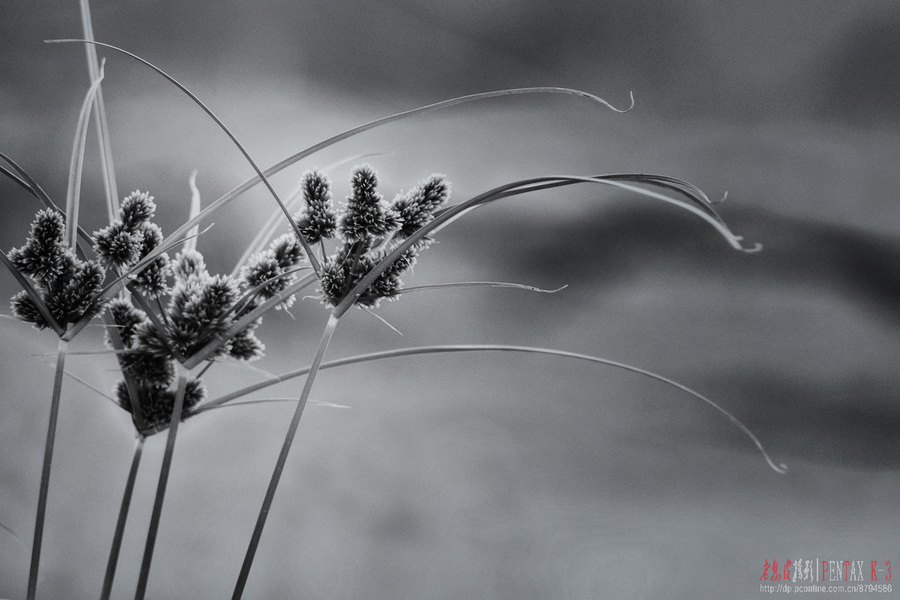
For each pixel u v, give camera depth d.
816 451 2.09
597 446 2.06
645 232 3.12
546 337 2.80
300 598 1.39
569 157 3.38
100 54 3.10
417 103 3.49
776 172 3.19
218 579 1.42
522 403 2.32
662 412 2.32
